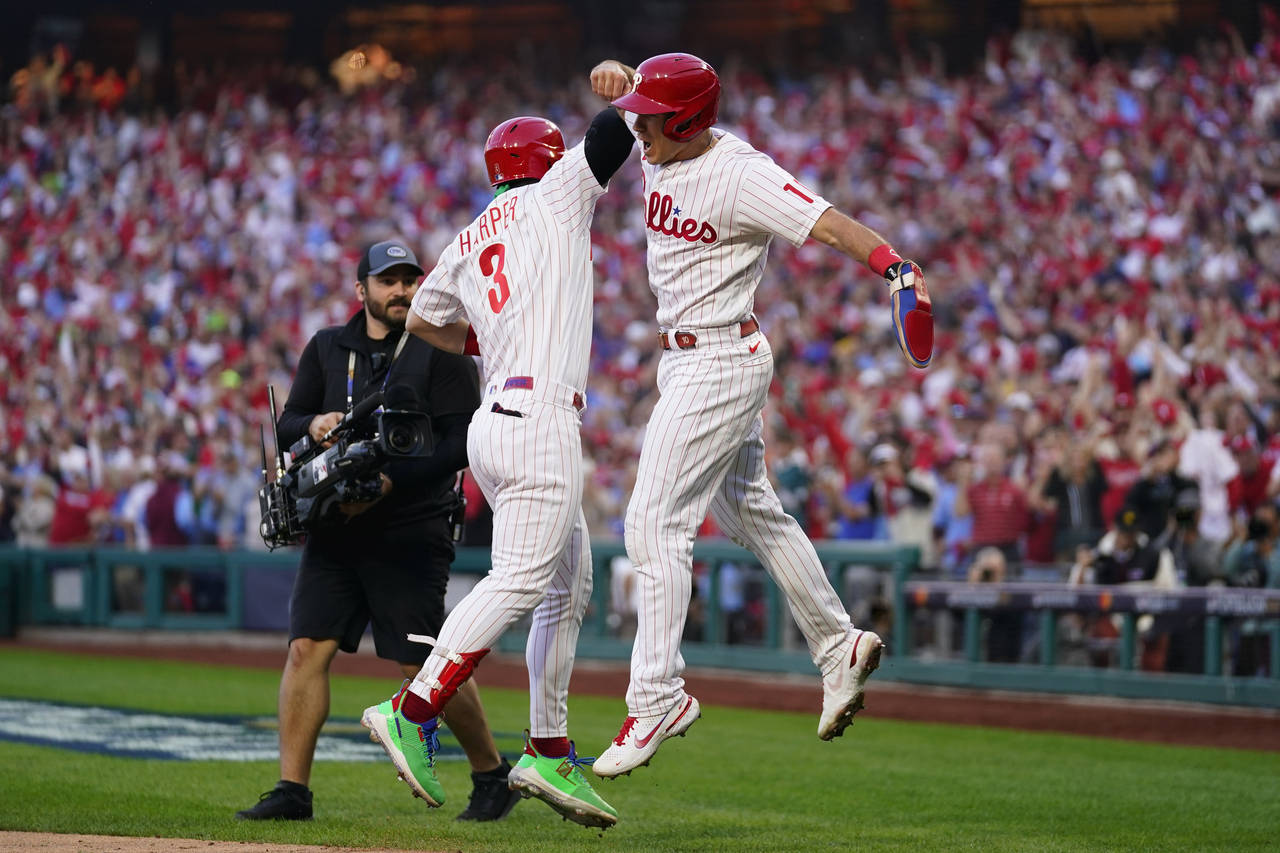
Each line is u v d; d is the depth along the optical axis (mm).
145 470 56375
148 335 70000
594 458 52438
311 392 18844
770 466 45469
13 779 21094
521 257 14977
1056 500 38375
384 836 16609
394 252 18266
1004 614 37312
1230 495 37938
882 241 13867
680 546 14875
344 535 18141
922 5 78312
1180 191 57531
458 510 18750
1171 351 45750
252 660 45656
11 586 55031
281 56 95312
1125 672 35031
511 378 14875
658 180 14680
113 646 51062
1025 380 45625
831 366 55188
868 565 40125
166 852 15250
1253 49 64062
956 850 16594
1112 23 69812
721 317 14641
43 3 95375
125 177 84062
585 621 45250
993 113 66938
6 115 92062
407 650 18172
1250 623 33062
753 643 41969
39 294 77125
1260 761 26312
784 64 84375
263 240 75625
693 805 20578
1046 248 56531
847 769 24719
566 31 92312
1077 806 20766
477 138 80125
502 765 18406
